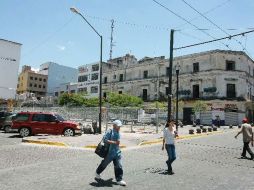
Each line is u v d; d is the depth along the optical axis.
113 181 7.65
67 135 19.52
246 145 12.69
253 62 52.44
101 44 22.38
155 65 55.69
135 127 30.09
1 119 24.17
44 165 9.73
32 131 19.22
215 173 9.17
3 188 6.76
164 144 9.22
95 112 31.48
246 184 7.77
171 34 19.52
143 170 9.27
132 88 59.50
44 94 87.38
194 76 48.56
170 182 7.73
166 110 33.16
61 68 90.81
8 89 48.88
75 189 6.78
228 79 45.59
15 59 49.88
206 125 44.53
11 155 11.64
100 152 7.41
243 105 45.84
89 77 71.25
